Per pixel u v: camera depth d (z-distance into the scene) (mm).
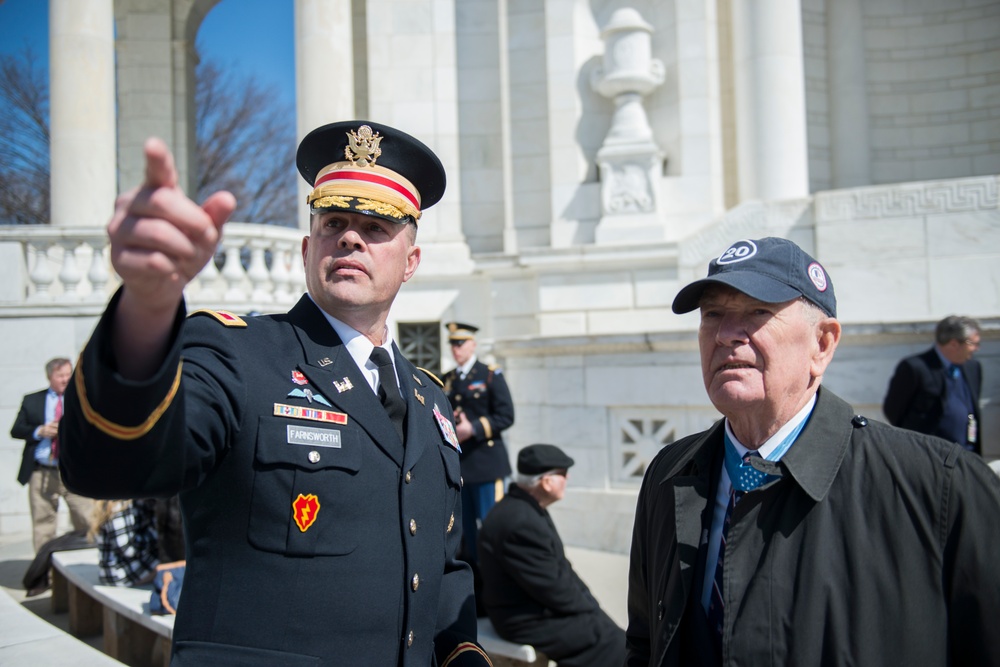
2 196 28000
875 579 1972
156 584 5145
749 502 2145
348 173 2404
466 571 2693
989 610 1912
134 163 18938
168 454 1673
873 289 9789
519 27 14664
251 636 2004
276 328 2324
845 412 2238
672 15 13781
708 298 2350
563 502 8789
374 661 2105
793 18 12570
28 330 10281
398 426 2412
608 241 13227
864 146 16188
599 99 14062
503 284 13984
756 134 12555
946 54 16234
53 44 13281
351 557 2104
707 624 2221
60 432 1591
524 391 9508
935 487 1998
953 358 6156
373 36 14773
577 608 4785
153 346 1540
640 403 8289
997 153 15836
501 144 14805
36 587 7469
